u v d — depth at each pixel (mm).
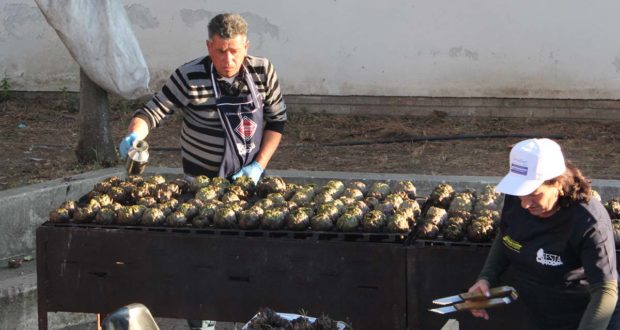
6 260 6645
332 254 4395
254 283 4523
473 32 10781
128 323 2771
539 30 10633
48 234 4719
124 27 8023
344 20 11062
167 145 9875
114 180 5418
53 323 6074
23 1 11672
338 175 7480
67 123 10828
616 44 10500
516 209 3689
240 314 4570
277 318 3877
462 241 4348
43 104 11688
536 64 10734
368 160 9125
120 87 8055
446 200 5055
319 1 11062
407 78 11086
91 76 8008
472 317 4254
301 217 4590
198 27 11359
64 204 4953
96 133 8219
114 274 4680
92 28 7867
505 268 3896
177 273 4605
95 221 4816
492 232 4309
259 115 5406
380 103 11242
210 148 5383
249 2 11211
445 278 4258
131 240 4625
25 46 11797
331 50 11180
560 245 3516
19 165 8477
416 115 11172
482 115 11023
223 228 4652
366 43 11070
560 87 10742
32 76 11867
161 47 11484
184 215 4766
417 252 4270
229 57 5027
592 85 10664
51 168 8250
